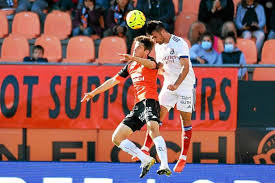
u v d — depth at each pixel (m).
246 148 33.03
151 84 27.66
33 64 33.31
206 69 33.06
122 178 32.38
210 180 32.25
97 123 33.25
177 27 46.62
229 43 39.44
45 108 33.34
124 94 33.16
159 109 27.77
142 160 27.27
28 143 33.59
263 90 33.00
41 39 44.00
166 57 28.38
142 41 27.33
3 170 32.44
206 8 45.22
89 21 46.38
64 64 33.25
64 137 33.50
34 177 32.41
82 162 32.56
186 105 29.11
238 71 32.94
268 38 45.59
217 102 33.03
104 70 33.06
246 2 45.69
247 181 32.12
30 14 47.62
